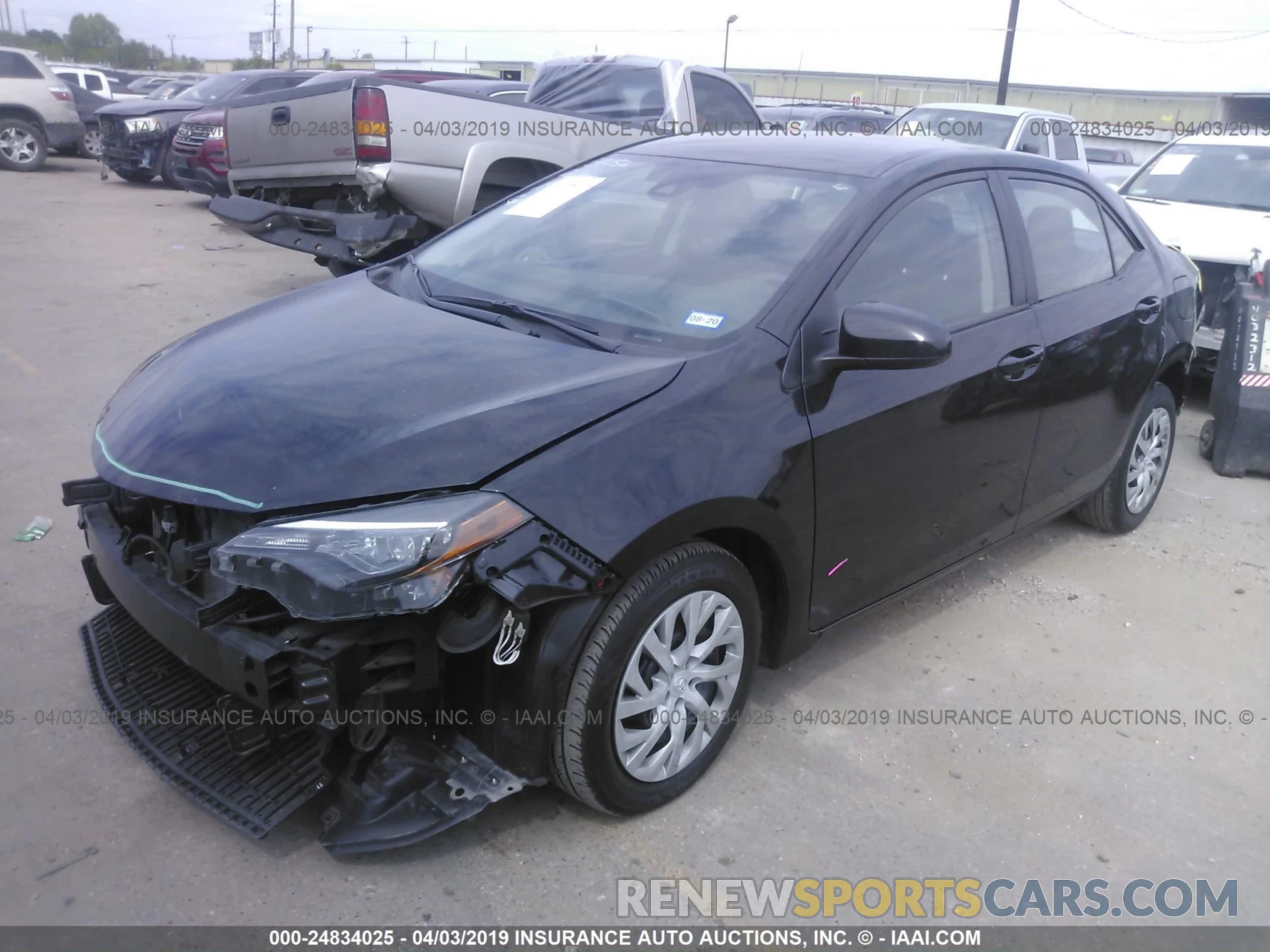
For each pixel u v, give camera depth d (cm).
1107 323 418
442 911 246
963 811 294
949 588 436
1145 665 381
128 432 283
